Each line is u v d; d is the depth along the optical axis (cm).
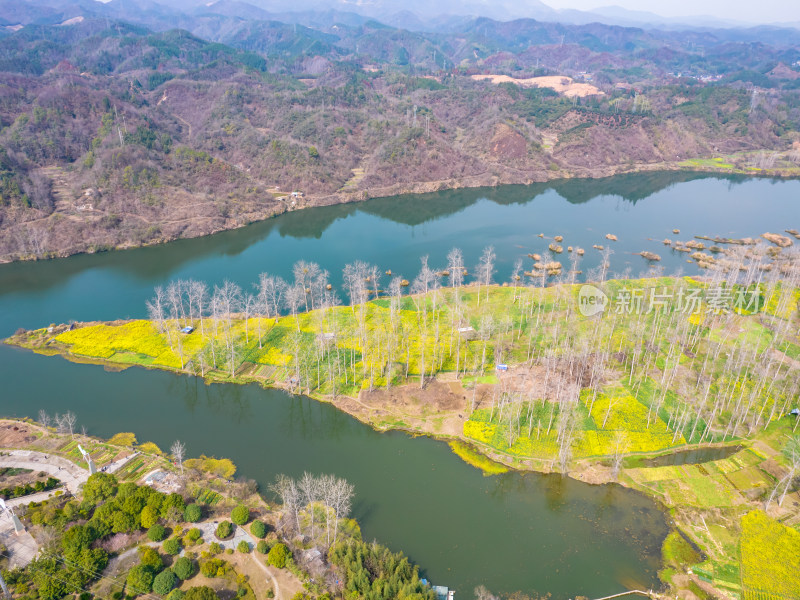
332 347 17500
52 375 16425
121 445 13288
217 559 9656
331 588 9150
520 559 10162
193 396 15550
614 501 11581
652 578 9781
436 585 9531
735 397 14712
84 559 9438
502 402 14162
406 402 14800
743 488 11806
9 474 12031
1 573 9275
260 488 11919
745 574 9738
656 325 18362
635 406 14375
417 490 11919
